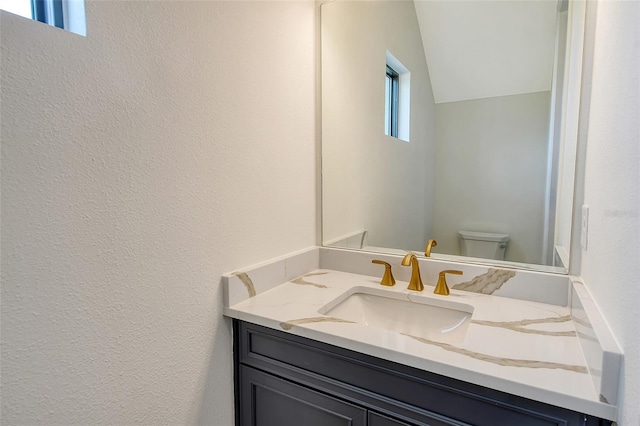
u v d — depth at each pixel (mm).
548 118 1072
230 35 975
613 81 650
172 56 809
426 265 1223
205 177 909
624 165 553
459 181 1231
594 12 880
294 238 1304
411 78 1301
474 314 952
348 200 1401
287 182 1251
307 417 918
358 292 1225
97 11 659
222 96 953
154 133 772
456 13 1218
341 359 849
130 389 745
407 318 1140
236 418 1043
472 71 1200
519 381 624
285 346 939
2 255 545
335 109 1412
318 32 1382
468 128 1213
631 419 481
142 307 763
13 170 553
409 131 1307
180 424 866
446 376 701
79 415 655
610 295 612
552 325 875
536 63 1091
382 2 1335
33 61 571
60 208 614
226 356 1006
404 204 1317
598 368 578
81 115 639
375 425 808
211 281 942
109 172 688
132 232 736
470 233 1219
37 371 593
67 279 628
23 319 572
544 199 1085
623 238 546
